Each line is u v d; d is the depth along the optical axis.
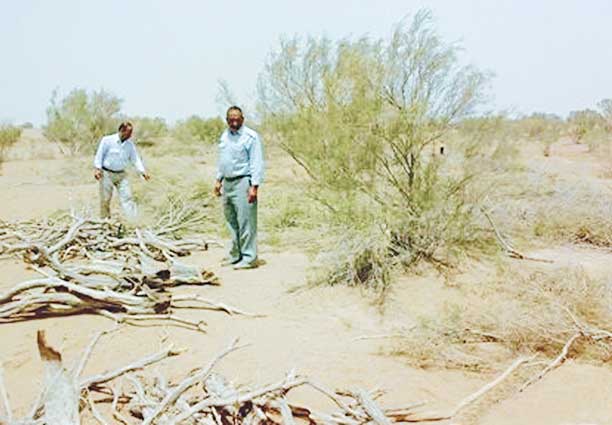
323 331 5.38
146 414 3.44
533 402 3.98
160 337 5.21
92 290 5.78
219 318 5.74
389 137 7.27
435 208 7.39
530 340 4.89
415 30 7.41
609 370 4.47
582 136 31.11
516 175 9.87
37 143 34.22
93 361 4.67
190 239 9.13
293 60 10.30
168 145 28.42
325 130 7.55
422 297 6.18
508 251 7.87
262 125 11.54
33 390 4.11
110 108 25.92
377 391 4.12
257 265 7.73
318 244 8.12
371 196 7.40
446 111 7.48
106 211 9.78
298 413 3.69
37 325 5.47
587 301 5.42
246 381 4.29
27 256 6.46
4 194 14.37
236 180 7.38
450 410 3.86
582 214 9.16
